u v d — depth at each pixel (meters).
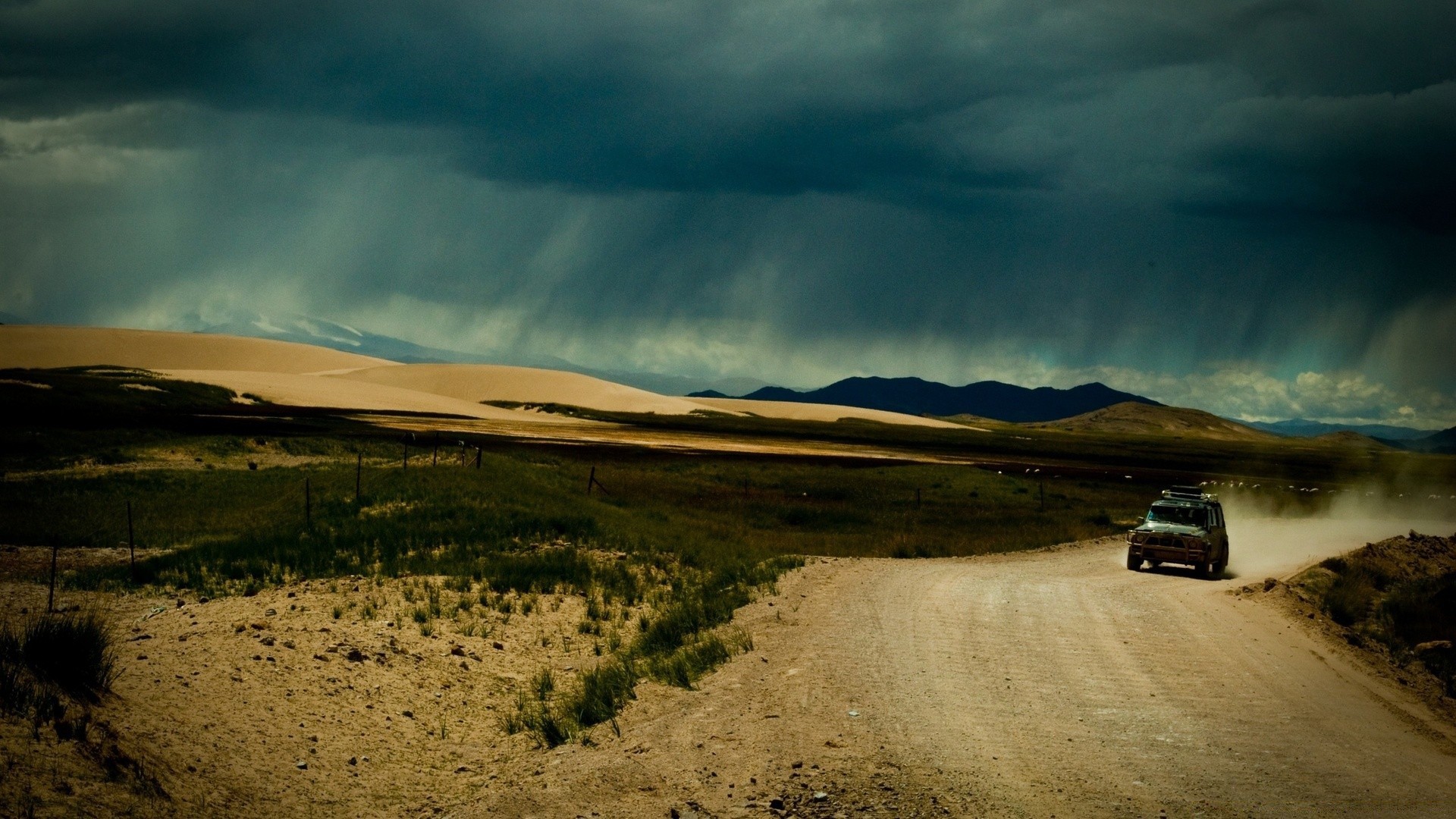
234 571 18.64
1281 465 137.88
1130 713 11.05
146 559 20.75
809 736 9.76
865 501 49.38
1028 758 9.30
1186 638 15.45
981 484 57.44
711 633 14.96
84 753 7.47
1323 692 12.72
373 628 14.34
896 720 10.38
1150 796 8.38
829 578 20.73
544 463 59.34
